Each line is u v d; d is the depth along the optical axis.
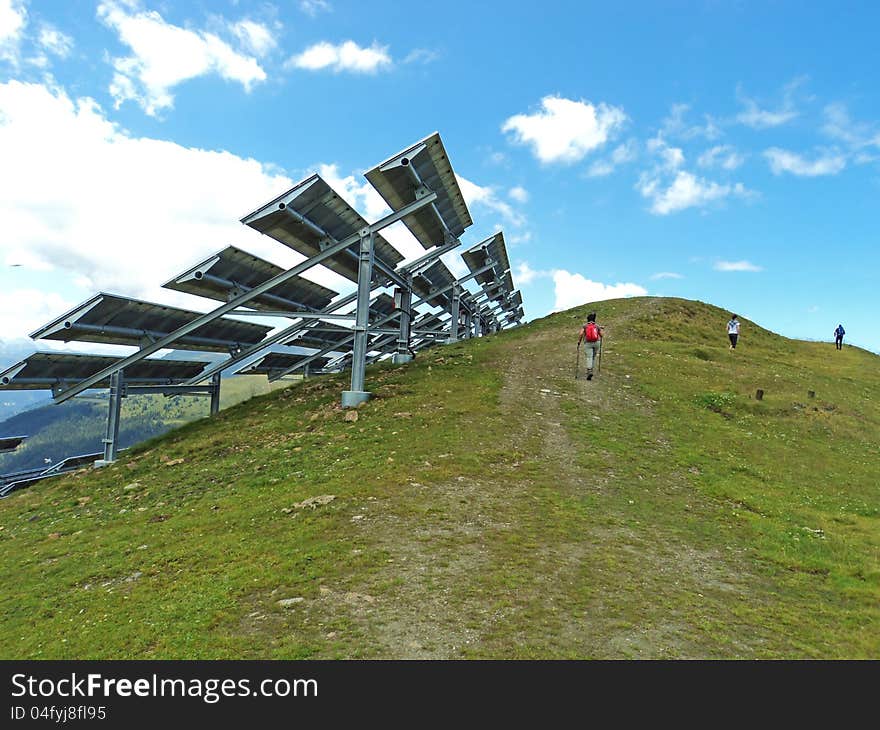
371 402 22.69
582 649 7.12
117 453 25.41
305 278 29.16
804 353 42.16
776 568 10.43
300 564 9.70
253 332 31.66
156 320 24.48
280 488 14.71
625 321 42.44
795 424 22.28
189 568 10.43
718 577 9.86
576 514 12.32
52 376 23.70
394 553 9.97
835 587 9.61
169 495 16.36
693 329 42.47
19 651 8.07
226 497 14.90
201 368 31.19
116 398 24.95
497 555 9.99
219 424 24.94
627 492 14.18
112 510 16.22
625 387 25.14
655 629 7.75
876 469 18.48
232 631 7.69
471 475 14.44
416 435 17.98
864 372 36.47
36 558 12.97
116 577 10.78
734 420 22.27
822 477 17.08
